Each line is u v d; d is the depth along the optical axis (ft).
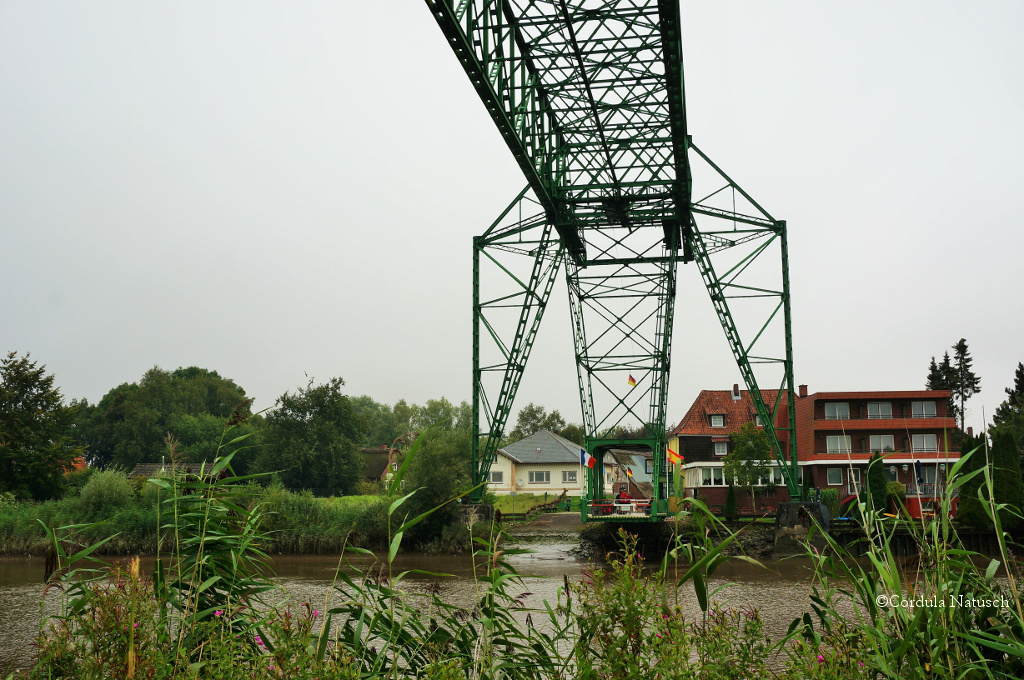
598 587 13.60
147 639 13.39
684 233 110.73
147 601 14.19
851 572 14.46
